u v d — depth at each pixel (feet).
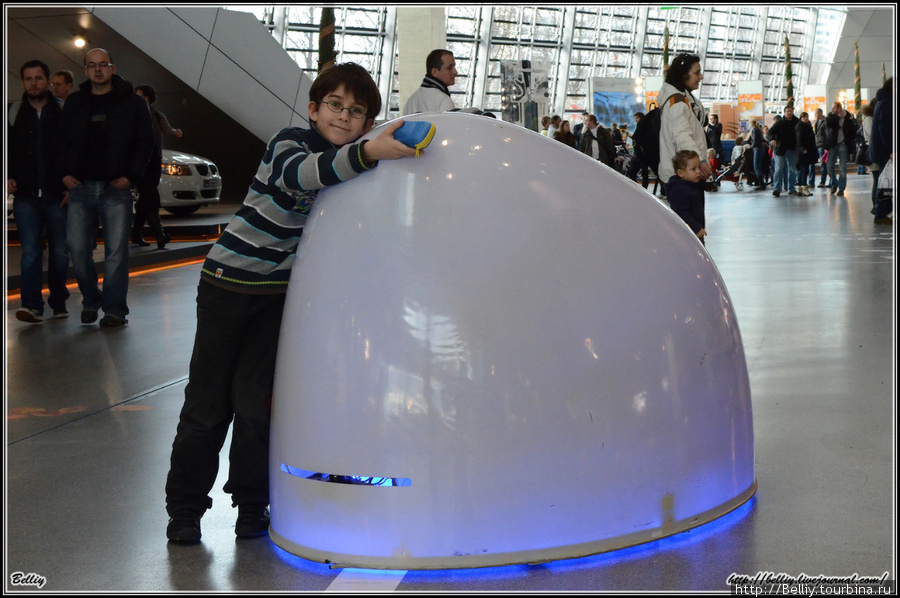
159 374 16.12
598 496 7.40
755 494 8.75
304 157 7.88
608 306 7.47
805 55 146.72
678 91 21.61
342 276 7.62
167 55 58.08
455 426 7.18
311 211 8.21
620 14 121.80
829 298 20.59
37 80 21.83
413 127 7.60
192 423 8.43
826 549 7.43
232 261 8.23
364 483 7.42
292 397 7.85
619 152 77.51
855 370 13.71
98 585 7.35
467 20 110.42
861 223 39.91
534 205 7.55
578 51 119.75
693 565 7.20
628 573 7.09
